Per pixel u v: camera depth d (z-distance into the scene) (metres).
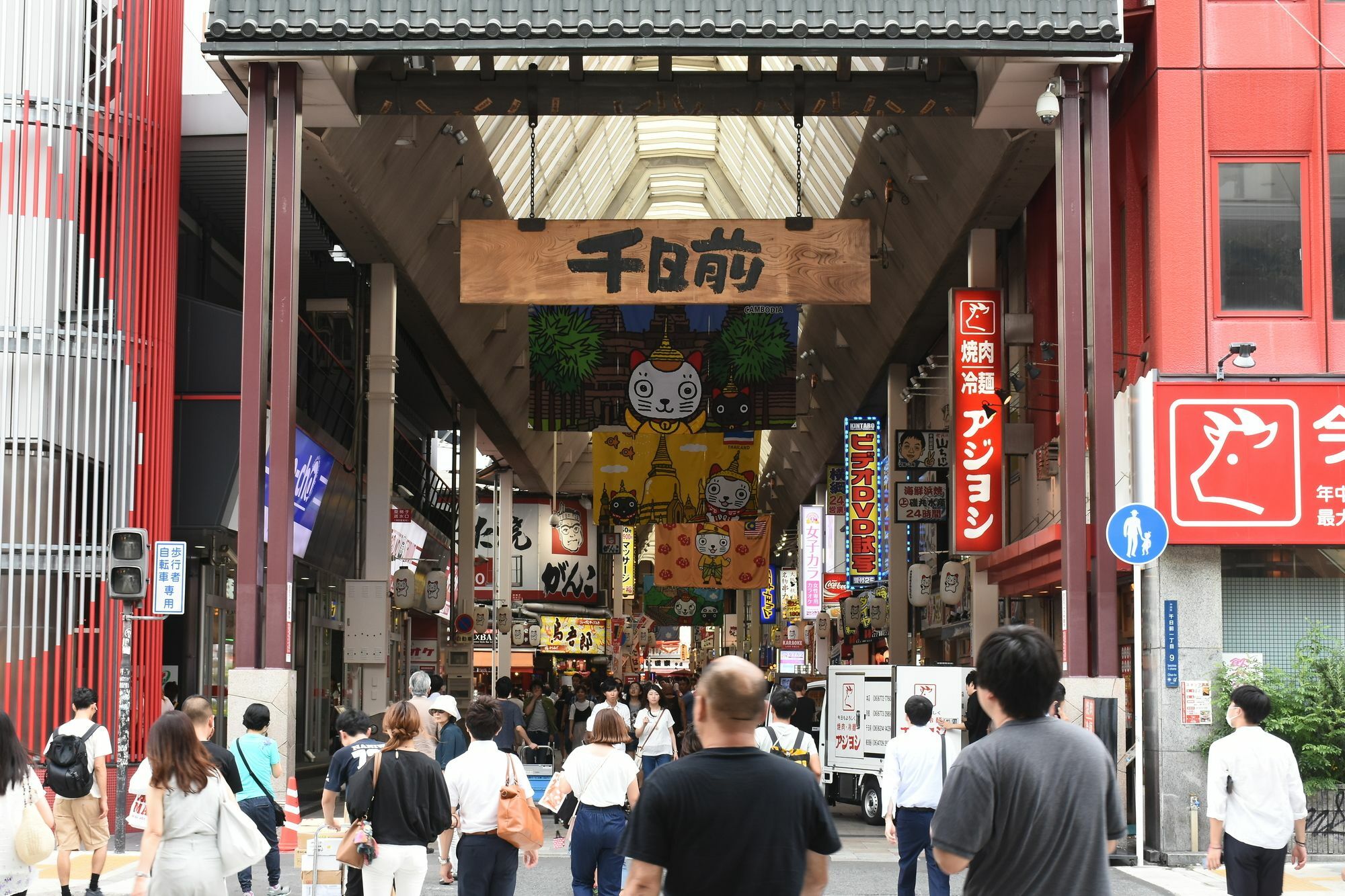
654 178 31.19
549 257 14.48
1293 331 12.59
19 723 13.58
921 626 25.62
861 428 26.03
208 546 17.92
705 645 70.50
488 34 12.37
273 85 13.07
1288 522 12.30
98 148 14.64
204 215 19.27
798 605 45.81
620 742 7.94
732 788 3.53
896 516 22.31
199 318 16.89
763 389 24.50
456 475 30.31
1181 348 12.57
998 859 3.45
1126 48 12.41
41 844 5.99
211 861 5.89
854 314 24.92
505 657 36.81
